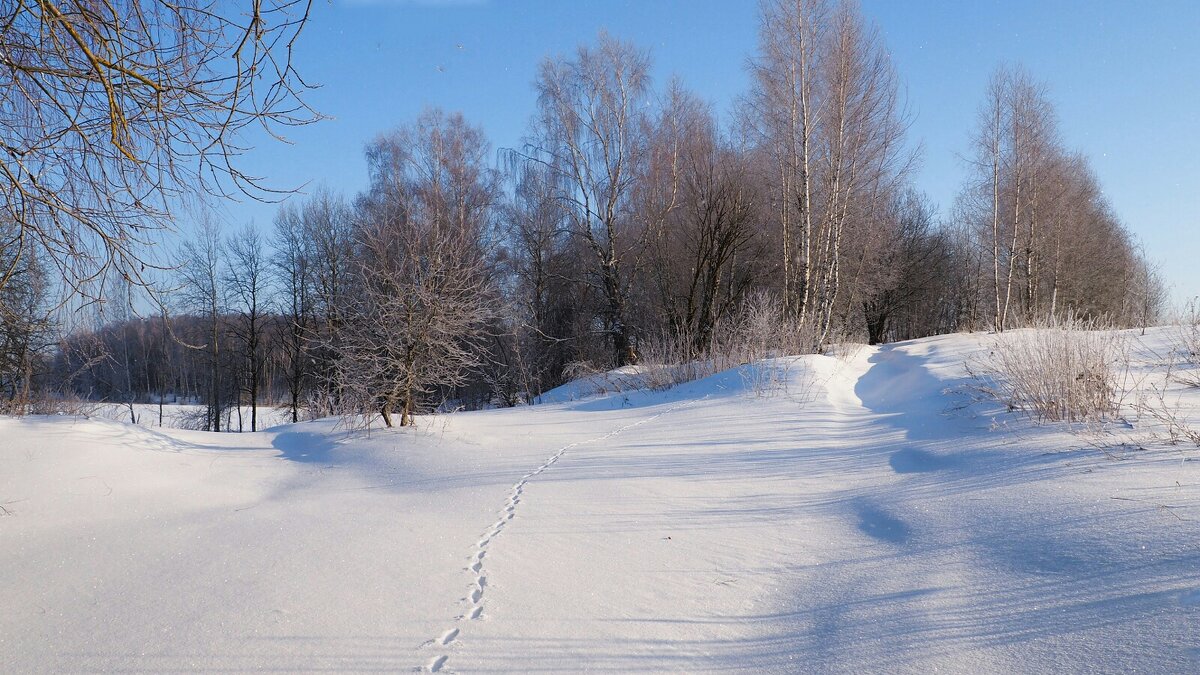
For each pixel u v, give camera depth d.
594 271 27.89
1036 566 3.86
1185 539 3.67
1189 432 5.67
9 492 6.04
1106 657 2.84
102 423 8.16
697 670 3.20
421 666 3.17
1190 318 11.19
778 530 5.24
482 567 4.49
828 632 3.50
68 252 4.23
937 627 3.38
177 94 3.88
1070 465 5.47
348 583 4.21
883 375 15.31
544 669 3.16
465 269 10.70
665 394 14.96
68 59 3.88
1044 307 25.97
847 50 20.84
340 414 10.96
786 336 17.55
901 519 5.15
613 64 24.94
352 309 10.50
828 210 21.81
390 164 27.44
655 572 4.42
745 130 24.23
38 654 3.37
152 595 4.10
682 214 25.72
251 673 3.12
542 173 28.36
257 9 3.55
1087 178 35.75
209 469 7.70
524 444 9.16
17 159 3.94
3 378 11.71
